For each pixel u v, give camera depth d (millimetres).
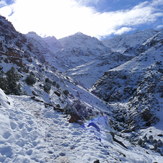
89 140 10867
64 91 52094
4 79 22859
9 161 6949
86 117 16672
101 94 132375
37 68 60125
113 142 14023
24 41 94688
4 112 10367
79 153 9031
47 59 186750
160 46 173875
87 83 185375
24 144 8531
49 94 37688
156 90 89250
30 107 15078
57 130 11719
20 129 9602
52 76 65875
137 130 64250
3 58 44531
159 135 52719
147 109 75562
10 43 72000
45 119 13289
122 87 126688
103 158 8984
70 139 10648
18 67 44188
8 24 96938
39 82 42094
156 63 135250
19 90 24156
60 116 14828
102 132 14039
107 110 85000
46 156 8141
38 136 9812
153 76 104938
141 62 153625
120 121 80188
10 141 8172
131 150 16172
